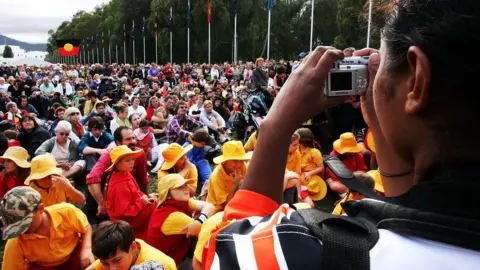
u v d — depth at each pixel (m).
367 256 0.49
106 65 36.78
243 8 45.12
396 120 0.57
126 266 2.68
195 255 2.57
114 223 2.70
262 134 0.73
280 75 9.86
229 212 0.72
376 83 0.60
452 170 0.50
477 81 0.48
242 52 46.88
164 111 10.37
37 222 3.07
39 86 18.70
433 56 0.50
